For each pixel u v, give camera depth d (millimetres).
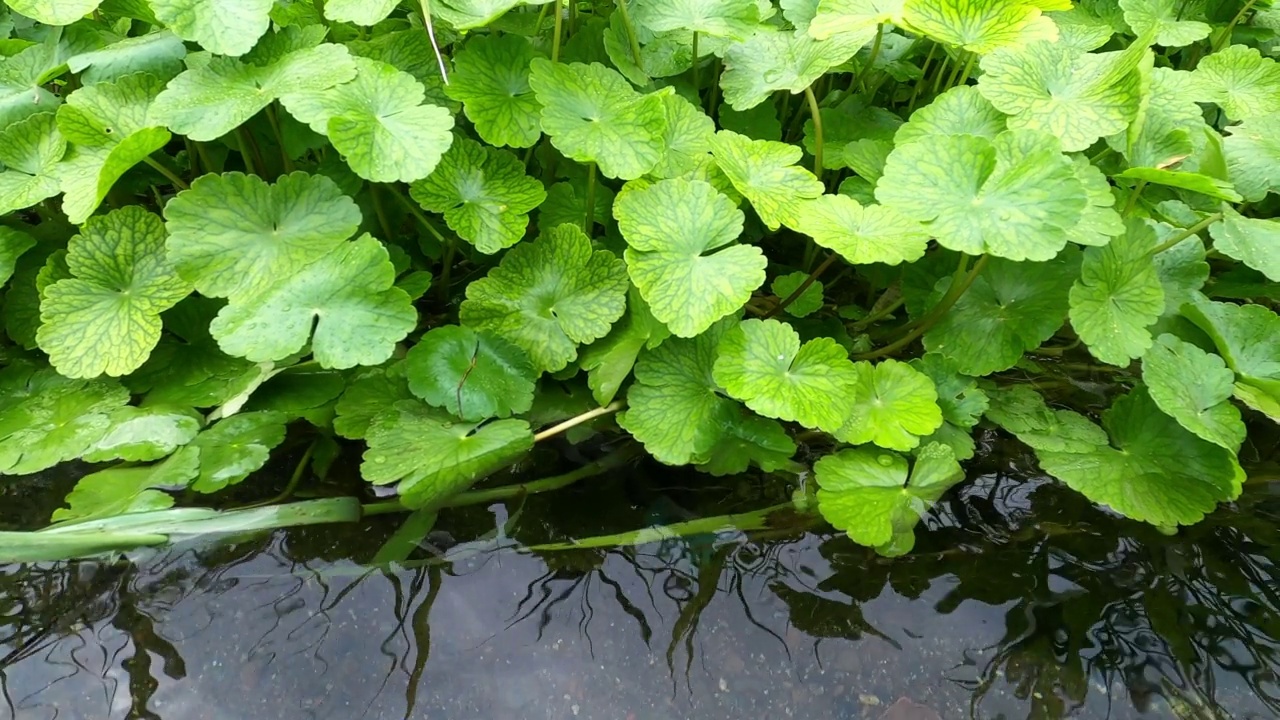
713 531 417
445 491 420
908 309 502
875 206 458
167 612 379
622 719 363
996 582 402
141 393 458
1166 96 514
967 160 433
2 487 417
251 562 394
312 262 437
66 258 444
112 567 389
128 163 433
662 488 434
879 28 531
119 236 451
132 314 446
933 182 434
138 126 457
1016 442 463
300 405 452
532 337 463
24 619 375
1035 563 410
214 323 424
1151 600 399
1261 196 486
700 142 490
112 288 450
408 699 362
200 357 469
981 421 471
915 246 436
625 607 390
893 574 404
